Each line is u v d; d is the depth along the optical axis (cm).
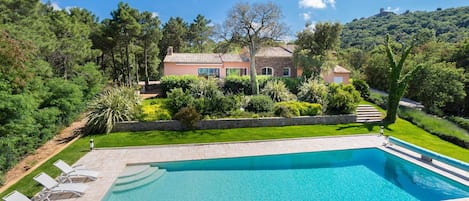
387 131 2017
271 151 1483
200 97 2298
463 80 2891
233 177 1185
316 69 3072
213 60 3347
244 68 3366
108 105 1872
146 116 1908
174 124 1909
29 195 946
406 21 7375
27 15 2225
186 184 1102
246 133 1859
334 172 1266
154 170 1233
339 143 1661
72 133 1803
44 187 947
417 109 2752
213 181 1138
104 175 1124
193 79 2803
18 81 1235
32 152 1425
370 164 1383
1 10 1970
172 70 3231
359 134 1897
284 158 1442
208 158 1358
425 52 4019
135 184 1083
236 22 2717
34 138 1442
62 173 1083
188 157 1368
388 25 7656
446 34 5591
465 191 1073
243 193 1023
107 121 1783
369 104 2830
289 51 3647
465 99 2967
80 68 2502
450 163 1209
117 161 1298
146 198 969
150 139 1686
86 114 2070
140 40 3806
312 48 3116
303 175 1223
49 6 3588
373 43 6844
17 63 1218
